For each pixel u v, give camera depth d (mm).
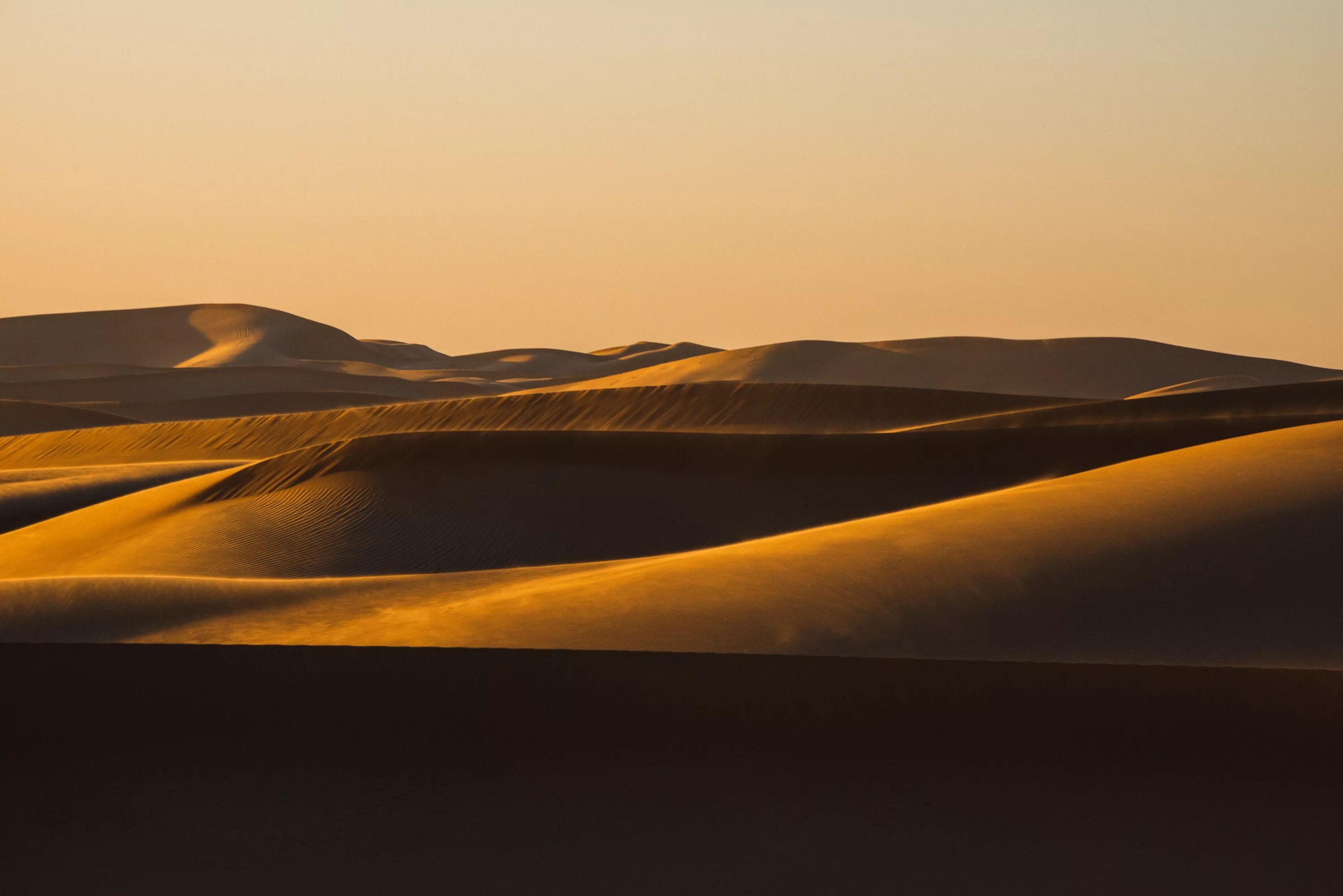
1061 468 81875
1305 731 25328
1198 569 31094
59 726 27750
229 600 40844
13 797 24469
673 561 40719
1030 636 28750
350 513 74875
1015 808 22938
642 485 78312
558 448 84250
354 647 31625
